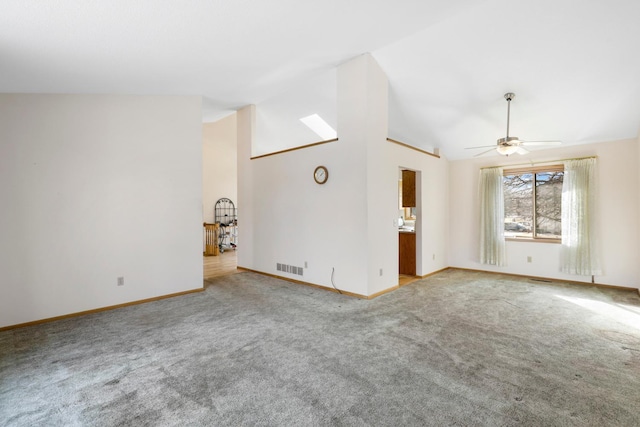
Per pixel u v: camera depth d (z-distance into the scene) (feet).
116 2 6.81
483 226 19.29
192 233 14.89
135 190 13.34
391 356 8.45
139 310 12.42
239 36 9.65
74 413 6.14
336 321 11.09
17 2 6.19
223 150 32.01
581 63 11.44
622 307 12.64
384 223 14.74
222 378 7.38
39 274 11.16
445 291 15.07
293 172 16.84
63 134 11.69
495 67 12.56
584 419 5.91
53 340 9.58
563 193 16.74
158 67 10.85
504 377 7.39
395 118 17.81
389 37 12.00
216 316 11.66
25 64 8.86
